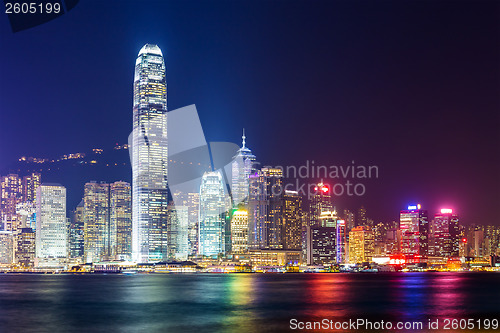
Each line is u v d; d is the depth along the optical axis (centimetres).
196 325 15175
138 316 17275
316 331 13850
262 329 14412
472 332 13262
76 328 14812
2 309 19450
